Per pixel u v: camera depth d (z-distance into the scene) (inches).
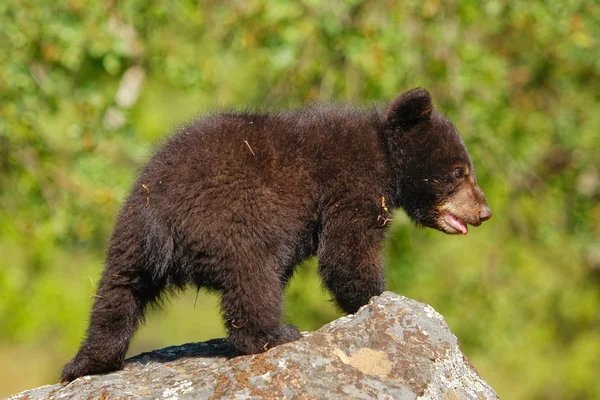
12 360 986.1
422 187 383.9
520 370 887.1
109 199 698.8
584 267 864.9
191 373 309.3
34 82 691.4
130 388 300.5
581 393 925.2
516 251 813.2
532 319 852.6
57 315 736.3
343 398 280.4
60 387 316.5
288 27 712.4
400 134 373.7
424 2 713.6
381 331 306.3
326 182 345.4
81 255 755.4
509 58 788.0
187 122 353.7
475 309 813.2
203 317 930.1
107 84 737.6
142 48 732.7
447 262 812.0
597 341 887.7
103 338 322.0
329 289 357.7
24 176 705.0
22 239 727.1
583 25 752.3
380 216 354.0
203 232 312.5
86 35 692.7
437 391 293.9
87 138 699.4
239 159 323.6
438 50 727.1
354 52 700.7
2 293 738.2
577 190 829.2
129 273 323.9
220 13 727.7
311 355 293.7
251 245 317.7
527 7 741.3
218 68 741.3
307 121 352.8
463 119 731.4
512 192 789.9
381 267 354.3
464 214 388.5
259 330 318.3
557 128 791.7
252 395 281.0
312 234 353.7
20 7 679.1
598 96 802.2
